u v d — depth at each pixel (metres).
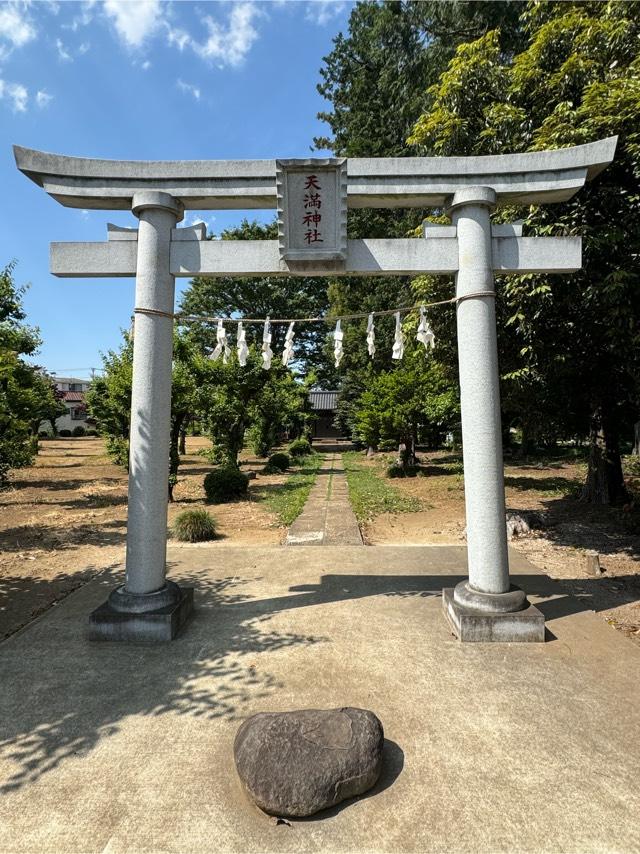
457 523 8.60
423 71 14.52
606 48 5.88
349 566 5.68
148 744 2.58
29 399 10.32
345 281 20.88
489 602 3.78
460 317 4.05
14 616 4.55
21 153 3.90
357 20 18.08
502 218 6.29
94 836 2.01
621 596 4.96
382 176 4.02
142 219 4.04
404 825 2.06
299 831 2.03
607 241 5.27
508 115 6.13
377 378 17.91
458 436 20.23
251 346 13.61
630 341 5.76
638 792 2.23
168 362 4.11
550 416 9.10
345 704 2.91
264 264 4.09
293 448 23.53
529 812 2.12
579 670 3.29
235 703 2.94
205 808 2.15
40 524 8.84
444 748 2.52
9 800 2.20
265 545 6.87
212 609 4.39
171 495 11.24
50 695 3.04
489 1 11.39
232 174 4.04
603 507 9.32
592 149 3.92
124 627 3.77
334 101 19.53
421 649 3.59
